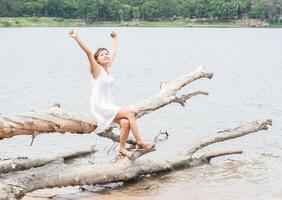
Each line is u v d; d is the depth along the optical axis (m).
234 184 8.66
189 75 11.07
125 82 25.33
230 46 64.81
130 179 8.84
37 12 145.12
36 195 8.02
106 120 8.43
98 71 8.46
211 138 10.32
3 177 7.39
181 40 81.38
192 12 154.38
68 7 144.88
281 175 9.30
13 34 97.62
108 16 149.50
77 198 7.89
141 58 43.81
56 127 8.03
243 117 15.84
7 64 36.22
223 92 21.67
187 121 14.95
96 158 10.59
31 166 8.20
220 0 154.25
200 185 8.62
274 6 154.38
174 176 9.21
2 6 142.62
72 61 40.03
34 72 30.34
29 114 7.83
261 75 29.78
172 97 9.98
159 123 14.54
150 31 121.56
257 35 103.44
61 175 7.74
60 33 103.00
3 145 11.58
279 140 12.51
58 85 23.50
